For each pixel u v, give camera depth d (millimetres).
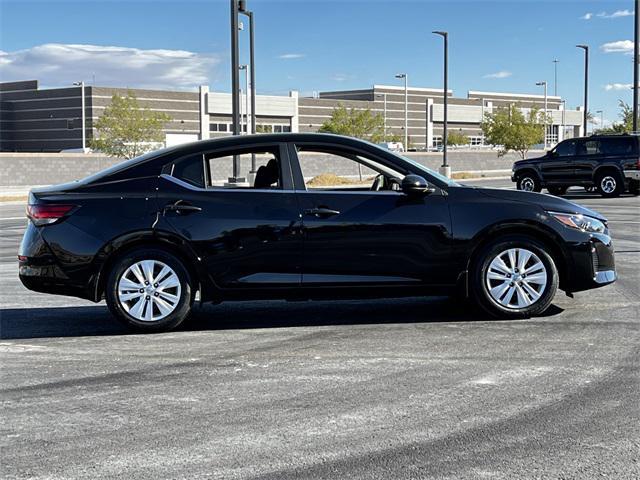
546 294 7254
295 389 5293
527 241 7203
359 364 5898
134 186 7078
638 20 32156
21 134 95250
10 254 13445
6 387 5449
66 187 7188
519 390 5180
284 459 4066
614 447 4160
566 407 4816
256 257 7004
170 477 3861
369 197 7113
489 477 3801
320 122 96875
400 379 5484
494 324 7168
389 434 4410
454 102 111000
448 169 44656
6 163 43281
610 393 5078
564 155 25000
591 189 27578
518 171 25906
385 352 6242
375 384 5371
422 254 7090
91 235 6922
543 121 55906
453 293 7230
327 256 7035
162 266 7004
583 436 4328
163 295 7012
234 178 7379
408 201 7109
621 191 24156
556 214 7219
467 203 7160
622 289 8922
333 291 7094
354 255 7051
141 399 5133
